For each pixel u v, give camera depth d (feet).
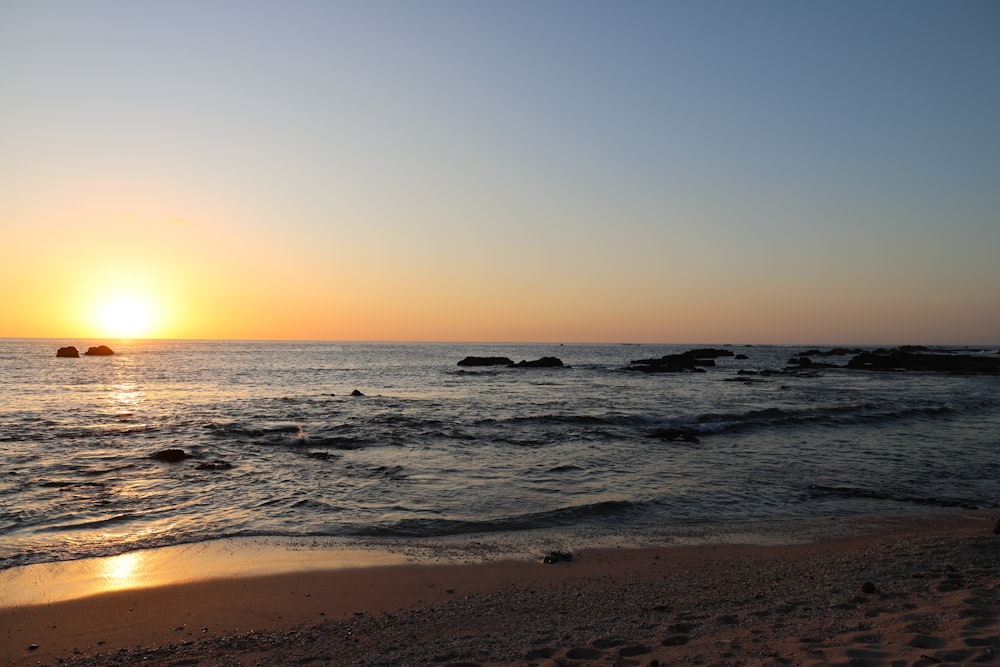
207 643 24.38
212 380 189.26
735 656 19.99
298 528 42.16
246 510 46.60
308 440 76.07
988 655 17.83
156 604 28.81
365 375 221.46
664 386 181.68
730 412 109.70
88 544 38.11
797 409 113.91
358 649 23.26
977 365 269.64
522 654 21.76
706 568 34.30
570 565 35.14
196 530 41.50
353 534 40.93
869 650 19.06
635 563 35.50
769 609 25.71
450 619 26.73
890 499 51.21
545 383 192.44
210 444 74.08
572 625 25.20
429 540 39.86
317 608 28.40
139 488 52.85
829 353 463.83
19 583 31.48
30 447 71.20
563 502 49.42
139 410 108.99
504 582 32.22
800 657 19.08
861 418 101.50
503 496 51.21
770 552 37.47
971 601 23.66
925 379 224.33
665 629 23.82
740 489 54.08
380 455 68.28
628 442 77.77
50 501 48.26
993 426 96.22
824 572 32.09
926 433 87.66
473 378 213.87
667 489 53.83
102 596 29.76
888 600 25.73
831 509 48.24
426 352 553.64
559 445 75.36
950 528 42.60
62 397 131.95
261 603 28.99
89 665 22.52
